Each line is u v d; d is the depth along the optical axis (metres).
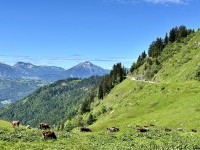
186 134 58.16
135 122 114.75
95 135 56.94
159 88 151.25
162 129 66.12
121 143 49.19
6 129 53.72
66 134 55.44
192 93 126.50
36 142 46.53
